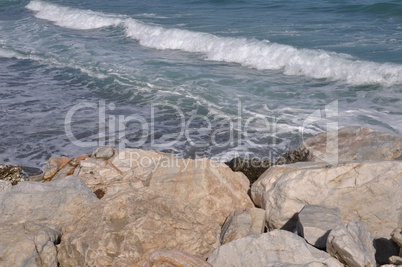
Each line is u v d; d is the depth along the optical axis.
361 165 8.34
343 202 8.33
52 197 8.32
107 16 29.02
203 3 32.28
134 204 7.60
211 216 8.72
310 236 7.38
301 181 8.50
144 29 25.17
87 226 7.39
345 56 19.16
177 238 7.27
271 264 6.69
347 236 6.75
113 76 18.70
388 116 13.78
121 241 7.02
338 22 25.12
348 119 13.68
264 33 23.52
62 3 34.38
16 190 8.39
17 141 13.54
